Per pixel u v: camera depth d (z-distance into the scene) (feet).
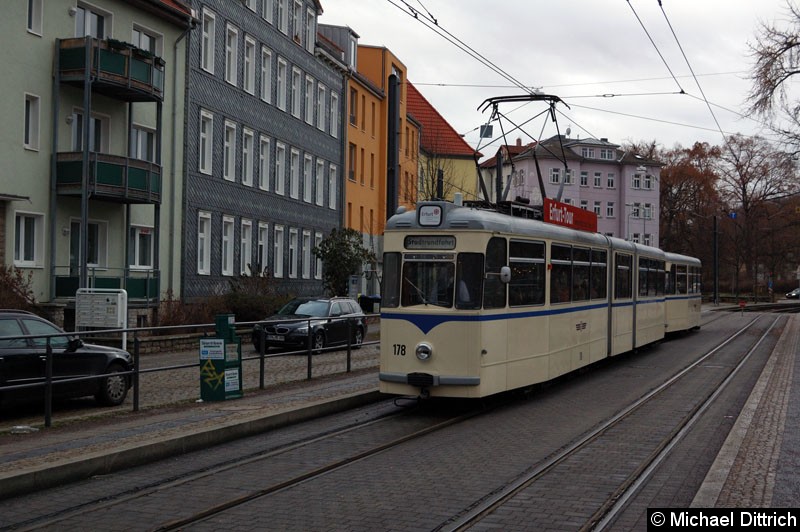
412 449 35.42
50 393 37.63
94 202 89.92
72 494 27.09
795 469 29.63
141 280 89.81
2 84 78.28
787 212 249.55
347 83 165.07
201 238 111.45
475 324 43.96
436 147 194.80
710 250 274.77
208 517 24.44
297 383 54.80
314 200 151.23
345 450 34.88
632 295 76.02
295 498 26.76
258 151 126.93
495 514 24.95
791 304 249.96
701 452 34.58
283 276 137.18
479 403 48.98
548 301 52.65
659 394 53.16
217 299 99.60
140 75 88.84
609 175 286.05
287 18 136.46
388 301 45.57
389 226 46.19
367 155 180.45
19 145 80.23
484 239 44.57
